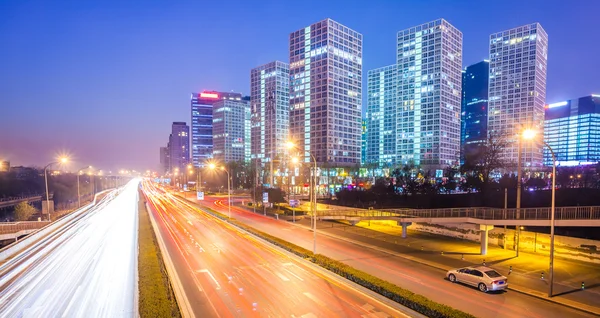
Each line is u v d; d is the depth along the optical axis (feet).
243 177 496.64
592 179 285.43
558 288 75.92
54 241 131.34
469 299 70.08
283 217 195.93
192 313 62.59
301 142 487.20
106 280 80.69
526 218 99.96
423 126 481.46
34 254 109.60
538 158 532.73
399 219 137.59
